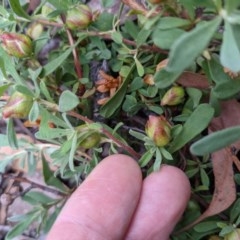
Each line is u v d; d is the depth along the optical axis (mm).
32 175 107
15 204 110
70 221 78
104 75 83
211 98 75
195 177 86
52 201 96
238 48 54
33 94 74
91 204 78
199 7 68
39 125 81
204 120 75
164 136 74
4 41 80
